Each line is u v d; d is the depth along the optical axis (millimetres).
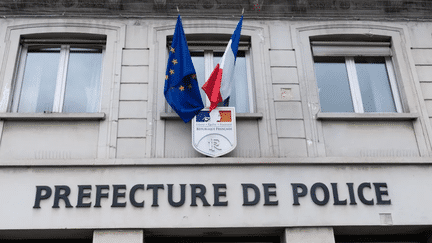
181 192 6996
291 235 6867
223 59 7680
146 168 7160
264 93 7969
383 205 7086
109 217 6809
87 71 8352
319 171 7281
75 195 6934
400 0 8766
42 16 8406
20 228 6668
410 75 8305
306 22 8719
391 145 7688
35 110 7957
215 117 7508
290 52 8391
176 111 7418
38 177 7023
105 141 7402
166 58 8281
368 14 8812
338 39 8719
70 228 6715
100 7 8492
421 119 7887
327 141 7664
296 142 7582
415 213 7043
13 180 6977
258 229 6980
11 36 8227
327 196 7070
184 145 7477
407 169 7379
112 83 7895
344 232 7234
